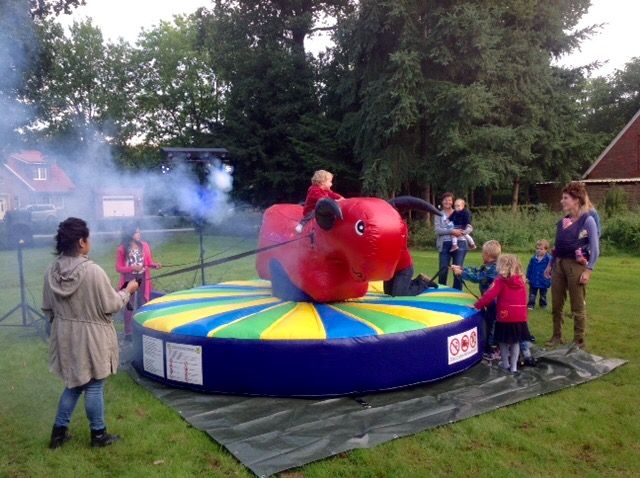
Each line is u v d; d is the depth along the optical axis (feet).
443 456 12.51
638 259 49.49
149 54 130.00
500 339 17.94
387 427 13.88
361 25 66.59
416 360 16.63
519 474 11.70
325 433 13.58
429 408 15.10
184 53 127.24
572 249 19.99
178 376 17.02
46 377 18.48
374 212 16.08
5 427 14.53
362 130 70.33
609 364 18.61
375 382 16.15
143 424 14.53
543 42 68.54
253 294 21.71
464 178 63.57
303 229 18.33
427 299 20.10
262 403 15.65
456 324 17.75
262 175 88.43
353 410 15.01
